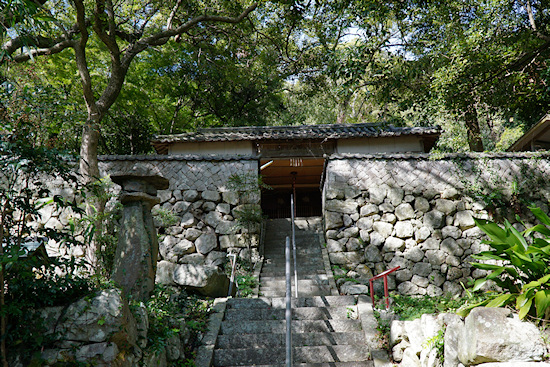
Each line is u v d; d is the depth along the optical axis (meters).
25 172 3.73
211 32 11.90
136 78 14.68
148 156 9.55
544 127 10.11
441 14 10.11
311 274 8.45
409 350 4.41
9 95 3.71
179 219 9.30
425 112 10.34
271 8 10.66
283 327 5.27
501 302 3.50
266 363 4.75
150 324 4.15
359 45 8.95
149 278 4.76
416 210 8.84
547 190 8.74
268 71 13.67
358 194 9.09
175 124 16.78
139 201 5.01
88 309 3.38
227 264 8.87
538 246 3.73
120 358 3.40
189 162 9.66
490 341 3.14
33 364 3.18
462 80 9.65
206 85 16.98
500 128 17.91
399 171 9.11
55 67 12.25
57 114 4.73
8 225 3.70
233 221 9.34
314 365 4.57
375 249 8.72
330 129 12.23
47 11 7.54
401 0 9.34
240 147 11.84
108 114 15.77
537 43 10.53
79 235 8.31
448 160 9.07
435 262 8.52
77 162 8.48
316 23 10.34
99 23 7.96
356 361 4.65
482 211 8.71
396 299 7.14
